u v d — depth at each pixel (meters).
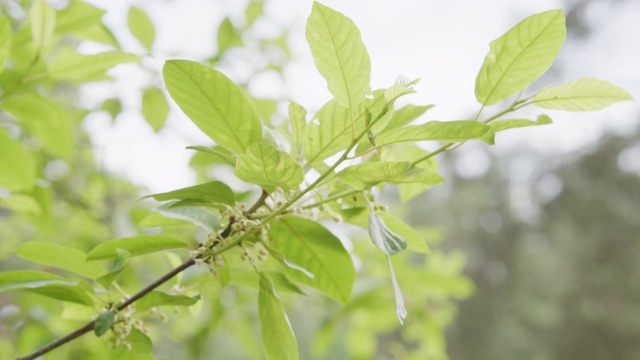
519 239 8.19
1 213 1.44
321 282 0.75
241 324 1.29
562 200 7.99
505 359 7.46
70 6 0.89
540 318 7.52
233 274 0.77
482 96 0.69
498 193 8.56
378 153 0.74
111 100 1.13
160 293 0.72
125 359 0.75
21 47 0.92
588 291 7.57
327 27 0.66
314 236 0.73
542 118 0.68
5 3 1.00
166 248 0.72
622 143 7.92
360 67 0.67
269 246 0.72
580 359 7.42
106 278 0.70
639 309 7.31
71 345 1.06
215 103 0.70
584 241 7.71
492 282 8.04
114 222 1.24
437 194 9.24
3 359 1.15
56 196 1.36
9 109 0.90
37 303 1.08
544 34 0.67
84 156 1.38
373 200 0.71
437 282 1.22
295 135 0.73
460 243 8.49
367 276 1.25
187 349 1.41
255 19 1.21
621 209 7.64
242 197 0.84
